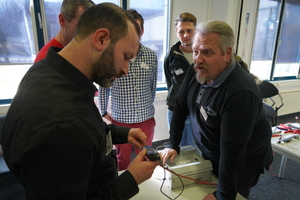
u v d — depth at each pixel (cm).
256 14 318
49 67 55
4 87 217
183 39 176
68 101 48
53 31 221
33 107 45
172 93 190
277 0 361
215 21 81
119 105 167
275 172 232
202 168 101
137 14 155
